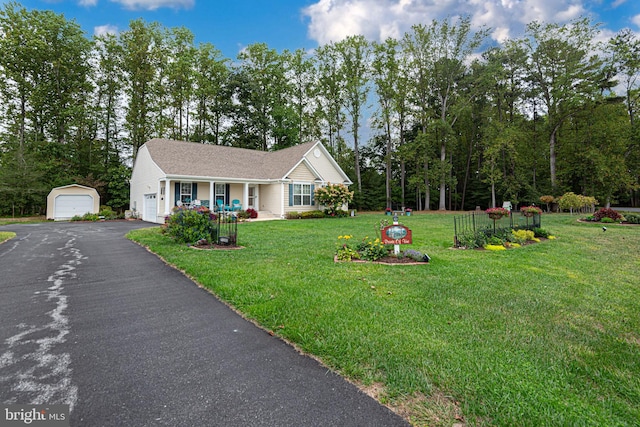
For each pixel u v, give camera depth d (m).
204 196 18.66
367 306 3.84
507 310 3.81
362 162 36.16
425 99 29.50
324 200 20.48
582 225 14.23
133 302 4.19
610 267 6.22
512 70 28.44
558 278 5.31
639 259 6.98
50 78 25.33
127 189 23.72
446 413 2.01
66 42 25.03
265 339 3.11
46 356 2.75
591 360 2.69
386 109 27.94
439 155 31.62
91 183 21.94
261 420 1.96
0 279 5.26
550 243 9.08
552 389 2.26
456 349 2.81
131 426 1.91
